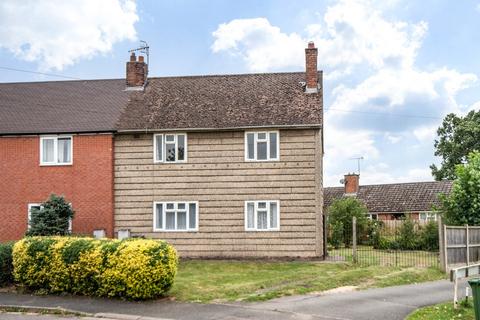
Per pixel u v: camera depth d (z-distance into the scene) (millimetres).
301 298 17484
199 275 22391
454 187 29594
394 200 53656
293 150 28203
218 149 28750
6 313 16062
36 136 29719
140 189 29078
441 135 65562
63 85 34562
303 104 29625
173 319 14641
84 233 28859
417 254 30469
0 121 30562
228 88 32344
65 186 29344
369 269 23266
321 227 27812
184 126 28750
